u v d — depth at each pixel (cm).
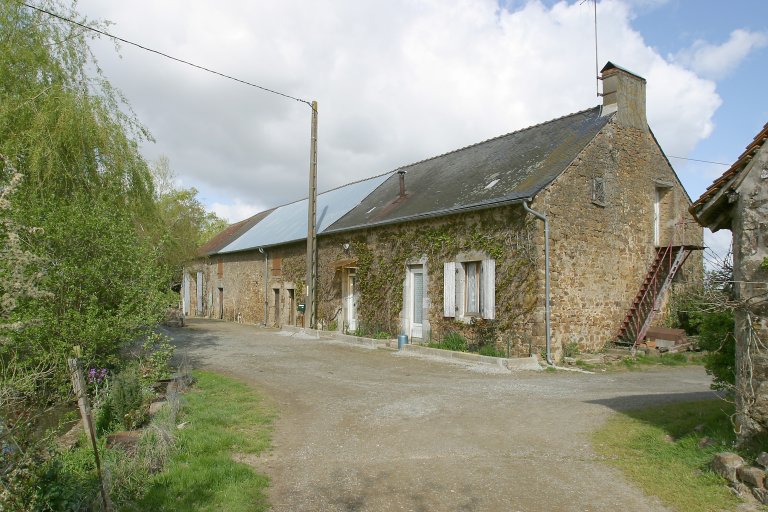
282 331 2020
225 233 3472
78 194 918
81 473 457
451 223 1386
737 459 472
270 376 1028
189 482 464
